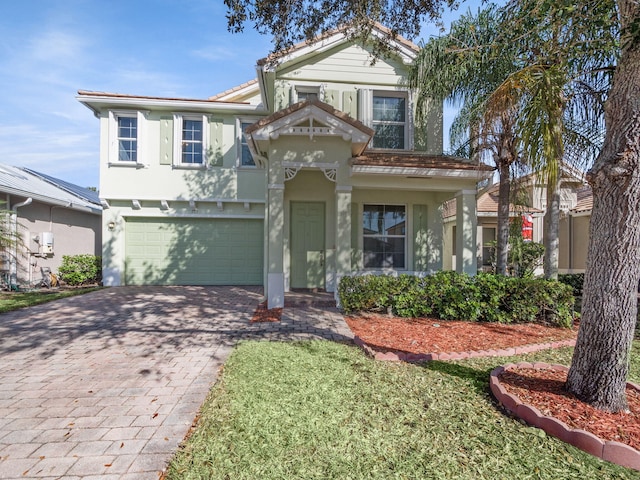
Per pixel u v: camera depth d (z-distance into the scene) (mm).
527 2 5145
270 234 8234
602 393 3279
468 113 8562
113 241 12641
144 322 7070
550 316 7082
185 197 12789
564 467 2588
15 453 2779
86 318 7426
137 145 12438
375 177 8500
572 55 5816
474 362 4805
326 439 2920
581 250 15984
